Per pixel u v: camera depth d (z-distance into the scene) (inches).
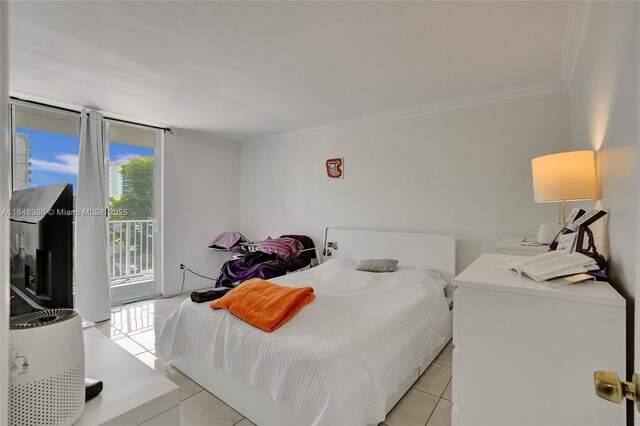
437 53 88.0
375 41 81.6
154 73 100.0
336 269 124.0
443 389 80.6
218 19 71.8
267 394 66.3
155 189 166.6
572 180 65.4
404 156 139.1
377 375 64.1
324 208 165.6
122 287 160.6
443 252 125.0
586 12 67.2
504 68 97.1
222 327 76.5
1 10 19.2
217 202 191.3
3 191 19.6
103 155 140.2
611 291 40.0
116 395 33.8
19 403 25.6
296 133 175.2
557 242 69.4
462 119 124.8
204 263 184.7
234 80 105.5
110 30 75.8
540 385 41.2
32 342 26.3
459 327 46.2
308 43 82.6
